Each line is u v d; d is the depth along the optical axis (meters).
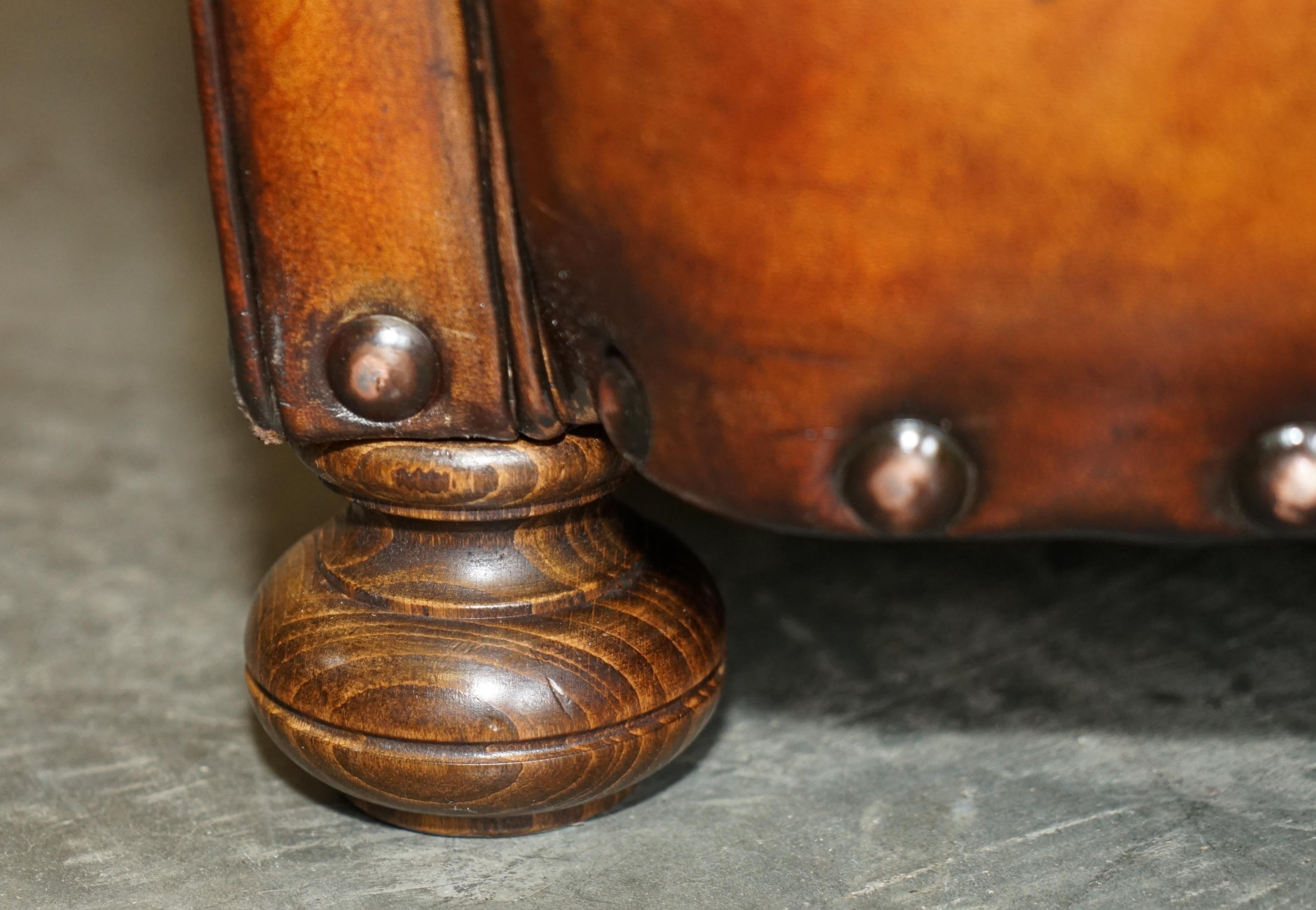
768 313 0.41
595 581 0.48
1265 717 0.54
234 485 0.70
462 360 0.45
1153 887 0.48
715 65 0.40
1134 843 0.49
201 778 0.52
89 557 0.64
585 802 0.48
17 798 0.51
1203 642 0.58
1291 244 0.39
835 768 0.52
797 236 0.40
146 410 0.81
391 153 0.43
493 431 0.45
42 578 0.62
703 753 0.53
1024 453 0.41
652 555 0.50
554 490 0.47
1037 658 0.57
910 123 0.39
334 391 0.45
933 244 0.40
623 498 0.67
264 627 0.49
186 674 0.57
